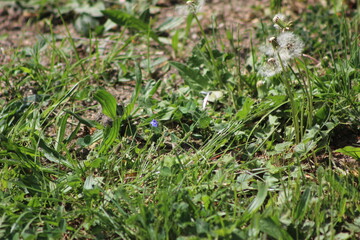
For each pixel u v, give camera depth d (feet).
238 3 27.22
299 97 15.31
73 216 11.79
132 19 21.43
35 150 13.65
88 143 14.53
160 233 10.76
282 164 13.66
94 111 17.43
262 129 15.02
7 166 13.43
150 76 20.10
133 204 11.89
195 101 16.83
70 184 12.64
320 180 12.06
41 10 26.86
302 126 14.17
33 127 14.57
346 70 15.99
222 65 18.01
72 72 19.89
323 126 14.87
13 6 27.86
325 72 17.78
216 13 26.05
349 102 15.06
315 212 11.27
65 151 14.73
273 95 16.34
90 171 13.56
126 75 19.81
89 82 19.69
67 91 17.06
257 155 14.39
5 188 12.86
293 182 12.62
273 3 22.44
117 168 13.53
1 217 11.51
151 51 22.50
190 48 22.50
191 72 17.76
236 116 14.93
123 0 27.17
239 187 12.47
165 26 23.47
